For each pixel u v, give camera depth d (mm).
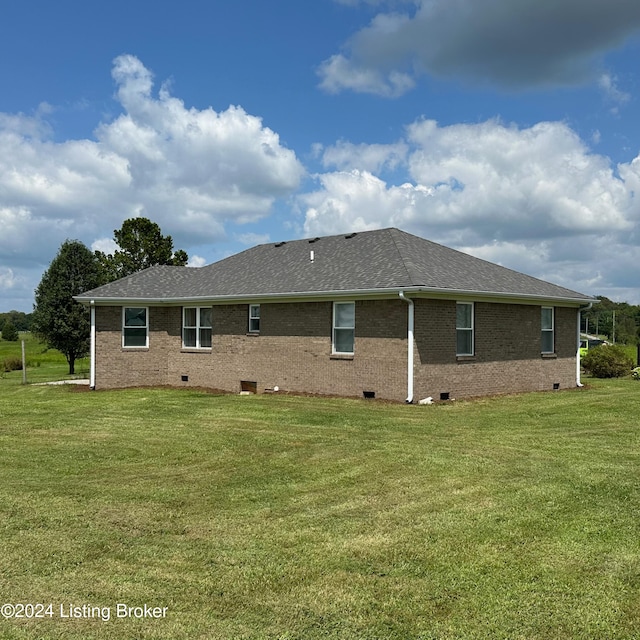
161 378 22719
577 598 4863
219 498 7664
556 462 9312
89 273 28500
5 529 6492
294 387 18828
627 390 19406
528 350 19375
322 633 4387
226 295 20156
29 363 38844
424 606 4770
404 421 13258
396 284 16062
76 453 10398
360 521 6711
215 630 4430
